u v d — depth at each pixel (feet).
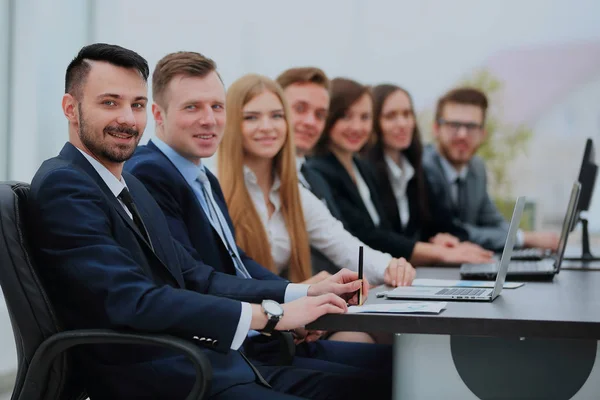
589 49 20.36
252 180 10.44
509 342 6.39
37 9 16.20
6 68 15.98
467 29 20.81
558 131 20.56
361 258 7.11
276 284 7.49
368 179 15.16
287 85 13.96
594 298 7.40
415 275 9.69
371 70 21.12
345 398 7.57
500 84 20.75
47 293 5.96
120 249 6.02
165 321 5.84
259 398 6.26
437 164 17.99
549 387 6.39
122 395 6.15
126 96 6.48
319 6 20.90
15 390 6.06
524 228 20.47
